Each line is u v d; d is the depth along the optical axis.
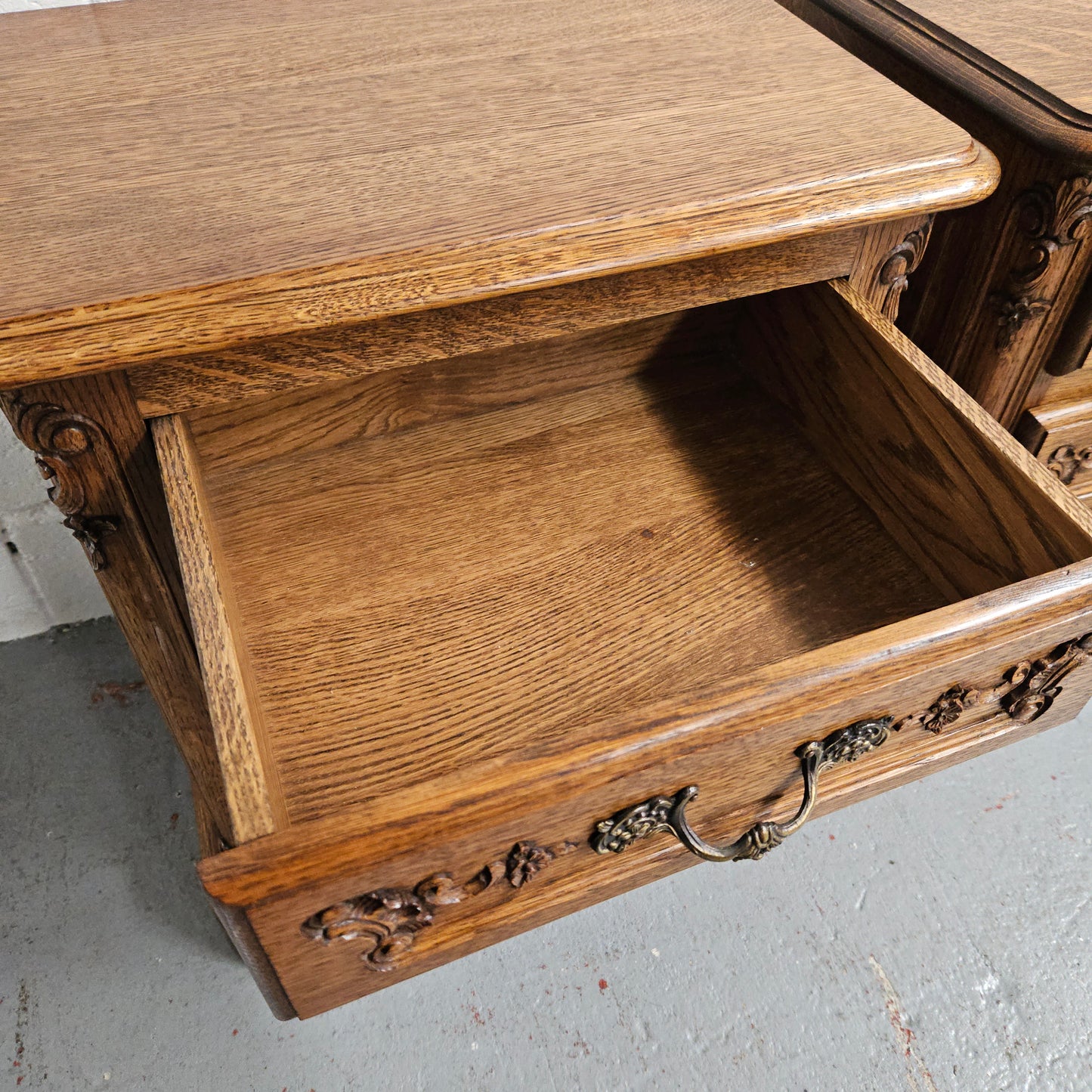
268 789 0.44
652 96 0.63
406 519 0.76
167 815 0.88
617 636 0.69
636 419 0.85
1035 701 0.67
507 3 0.74
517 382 0.84
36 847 0.86
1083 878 0.84
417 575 0.72
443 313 0.55
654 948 0.80
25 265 0.48
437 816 0.44
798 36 0.71
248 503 0.76
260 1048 0.75
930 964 0.79
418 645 0.67
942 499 0.68
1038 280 0.76
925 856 0.85
